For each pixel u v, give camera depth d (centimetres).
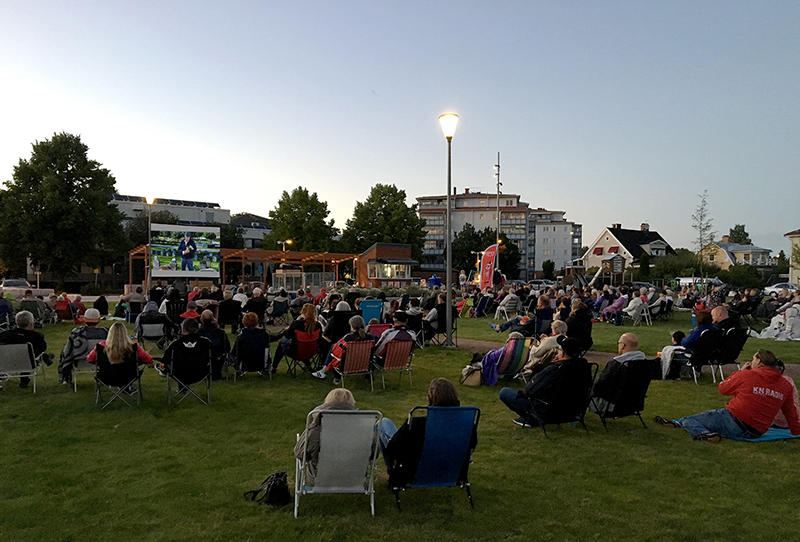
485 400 755
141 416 648
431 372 956
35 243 4003
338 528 375
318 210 5106
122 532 364
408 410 698
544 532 373
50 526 371
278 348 906
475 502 422
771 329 1477
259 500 417
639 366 598
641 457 527
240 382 847
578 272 5566
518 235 8712
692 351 864
